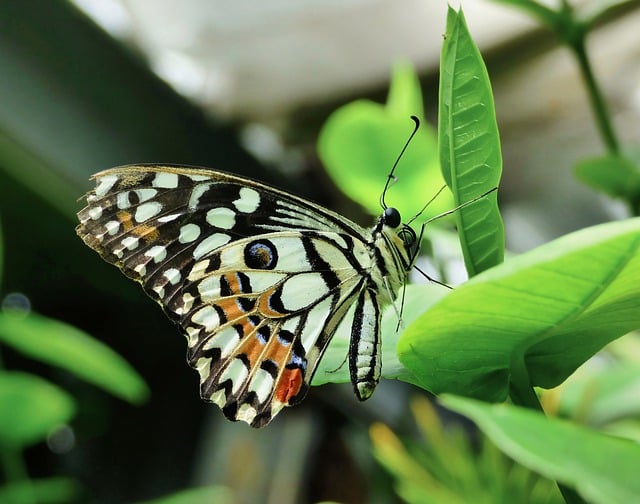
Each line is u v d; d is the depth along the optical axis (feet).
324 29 1.43
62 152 1.30
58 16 1.27
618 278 0.51
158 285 0.84
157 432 1.92
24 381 0.93
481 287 0.53
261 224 0.86
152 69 1.46
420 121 0.82
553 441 0.36
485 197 0.68
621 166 0.88
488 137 0.67
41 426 0.97
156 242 0.84
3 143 1.25
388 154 0.83
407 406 1.73
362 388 0.78
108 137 1.38
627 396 0.90
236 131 1.67
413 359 0.64
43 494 1.20
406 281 0.84
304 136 1.70
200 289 0.85
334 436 1.79
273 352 0.86
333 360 0.79
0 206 1.44
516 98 1.63
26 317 0.91
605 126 0.92
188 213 0.85
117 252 0.83
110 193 0.83
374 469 1.69
